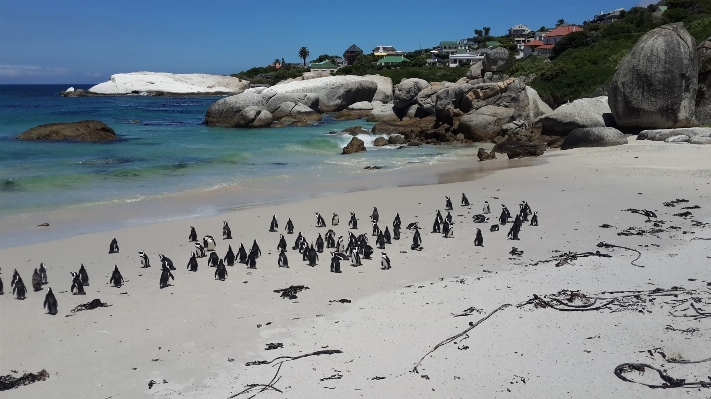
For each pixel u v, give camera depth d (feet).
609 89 143.02
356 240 58.59
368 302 45.44
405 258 57.06
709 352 34.83
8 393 33.32
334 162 125.29
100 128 154.92
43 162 113.19
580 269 51.16
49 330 41.52
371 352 36.99
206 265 55.98
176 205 82.74
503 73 227.40
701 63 147.64
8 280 52.21
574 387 32.07
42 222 72.90
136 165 114.11
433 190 91.04
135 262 57.16
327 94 256.11
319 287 49.29
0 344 39.42
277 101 221.87
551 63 229.45
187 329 41.34
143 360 37.04
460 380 33.24
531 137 145.38
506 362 34.96
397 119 218.79
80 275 50.01
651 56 134.31
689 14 261.85
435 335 38.86
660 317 39.93
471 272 52.24
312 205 81.82
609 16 524.93
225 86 563.07
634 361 34.35
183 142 152.87
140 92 521.65
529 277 49.60
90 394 33.24
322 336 39.58
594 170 101.60
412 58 561.43
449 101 173.06
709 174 93.56
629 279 48.01
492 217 72.64
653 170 98.58
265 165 120.06
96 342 39.55
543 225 67.82
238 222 72.54
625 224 67.15
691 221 67.10
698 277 47.78
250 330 40.93
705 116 145.07
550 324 39.65
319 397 32.09
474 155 134.92
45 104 340.80
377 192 90.38
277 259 57.31
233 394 32.76
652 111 135.74
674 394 31.01
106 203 82.84
